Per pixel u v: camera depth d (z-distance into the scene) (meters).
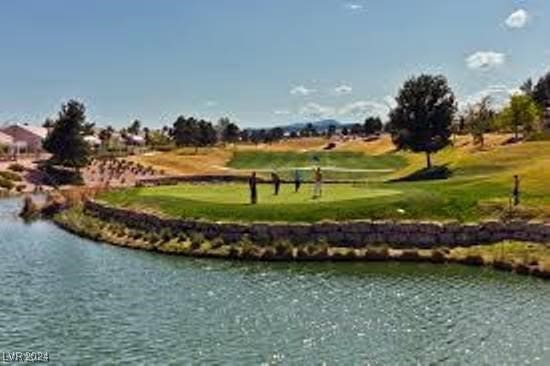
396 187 76.81
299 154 177.00
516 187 60.69
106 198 85.75
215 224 59.44
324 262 53.94
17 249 62.34
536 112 150.50
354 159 164.75
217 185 98.94
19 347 33.78
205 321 37.81
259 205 62.69
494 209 59.31
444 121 117.88
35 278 49.09
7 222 85.56
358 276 48.81
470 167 110.94
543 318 37.94
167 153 187.25
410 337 34.88
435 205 60.31
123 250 61.06
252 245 56.38
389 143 189.88
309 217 58.94
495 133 174.50
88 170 155.62
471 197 62.03
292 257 54.66
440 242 56.03
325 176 137.12
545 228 54.34
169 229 62.47
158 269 51.81
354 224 56.88
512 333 35.38
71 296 43.59
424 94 118.25
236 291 44.66
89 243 65.75
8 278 49.12
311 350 33.03
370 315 38.84
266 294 43.78
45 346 33.88
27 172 144.38
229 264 53.59
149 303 41.72
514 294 43.28
